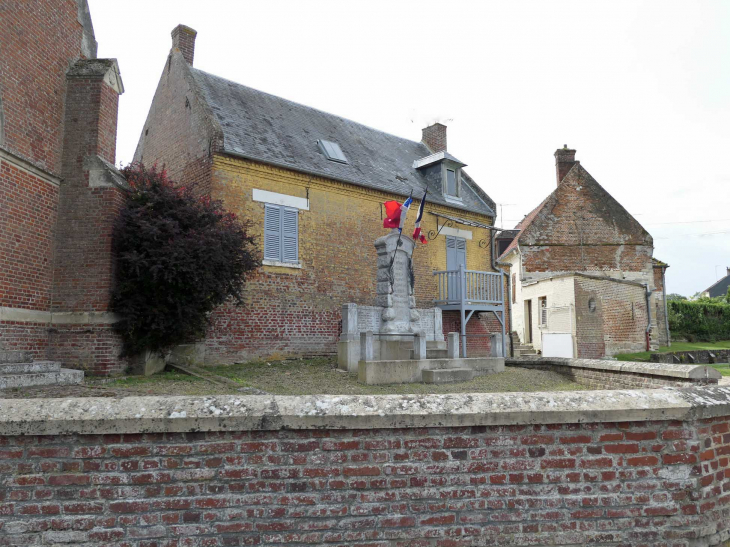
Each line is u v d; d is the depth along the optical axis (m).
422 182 19.61
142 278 10.23
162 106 16.45
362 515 2.90
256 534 2.82
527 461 3.06
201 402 2.91
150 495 2.79
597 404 3.13
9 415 2.76
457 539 2.95
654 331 22.75
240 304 12.16
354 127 20.17
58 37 10.70
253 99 17.17
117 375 10.31
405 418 2.96
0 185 9.10
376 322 13.33
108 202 10.44
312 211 15.48
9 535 2.71
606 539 3.03
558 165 26.05
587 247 24.17
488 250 20.64
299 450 2.91
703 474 3.18
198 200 11.93
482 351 19.75
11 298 9.31
